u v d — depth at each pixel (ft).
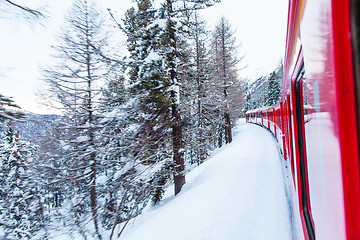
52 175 19.63
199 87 45.21
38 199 19.11
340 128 1.96
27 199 19.84
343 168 1.96
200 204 14.73
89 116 22.15
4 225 17.79
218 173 22.44
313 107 3.39
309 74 3.50
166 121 23.20
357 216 1.90
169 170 24.32
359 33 1.74
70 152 20.30
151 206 25.89
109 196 21.15
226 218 12.09
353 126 1.86
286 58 10.09
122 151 21.17
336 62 1.95
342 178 1.98
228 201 14.14
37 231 17.52
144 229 13.94
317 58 2.79
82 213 19.47
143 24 25.16
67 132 20.31
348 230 1.97
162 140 25.76
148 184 21.81
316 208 3.82
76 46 23.49
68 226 17.20
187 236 11.03
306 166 6.48
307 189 6.46
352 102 1.85
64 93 22.11
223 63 56.44
